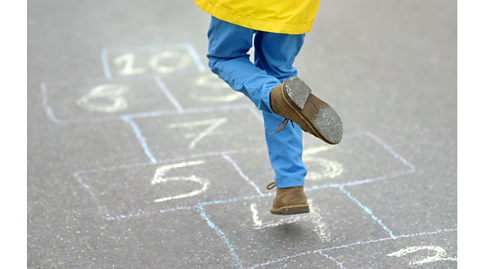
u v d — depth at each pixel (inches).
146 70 223.9
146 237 120.4
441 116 184.2
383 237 120.6
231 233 122.3
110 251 115.3
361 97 199.5
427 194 138.5
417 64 229.9
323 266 110.3
